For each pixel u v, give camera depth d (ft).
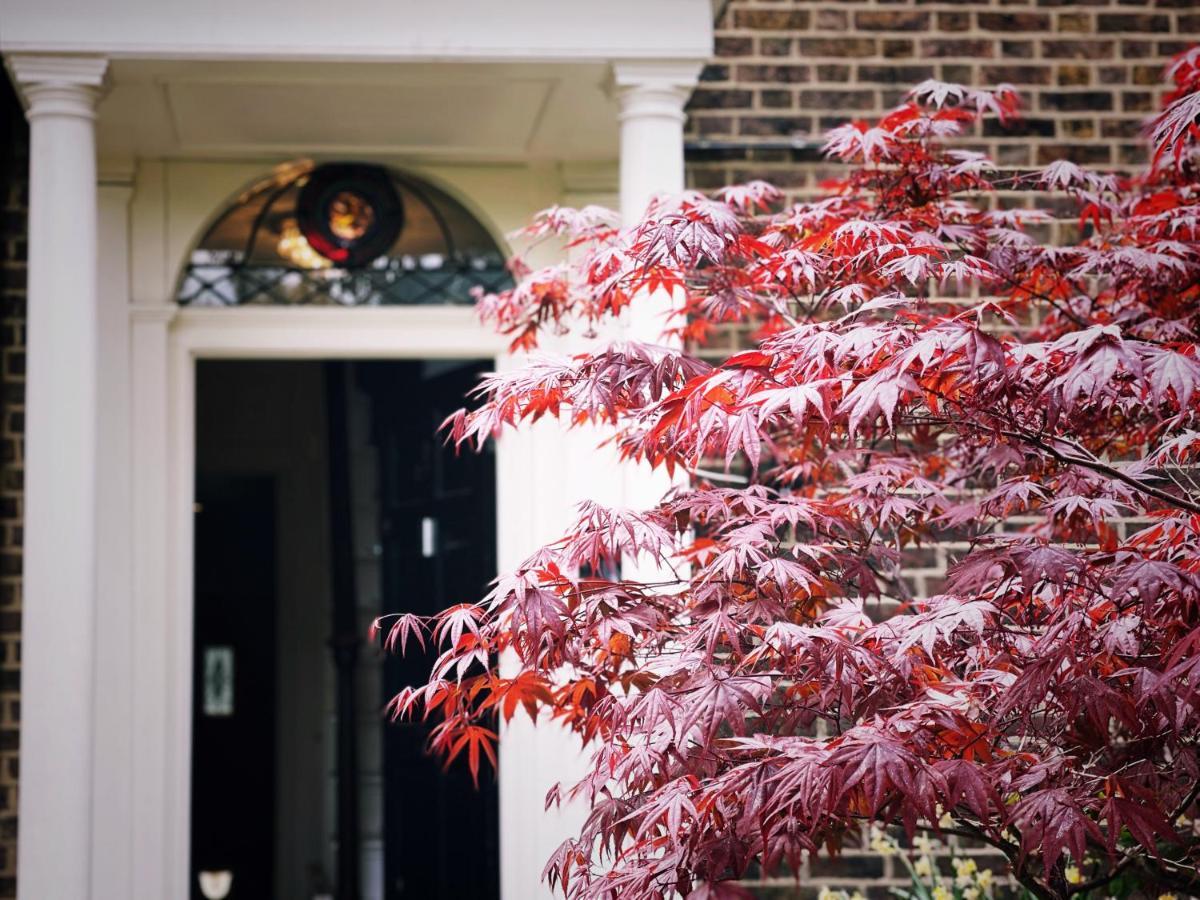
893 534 10.96
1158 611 7.72
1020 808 7.52
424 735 19.44
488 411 9.06
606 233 11.05
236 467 26.63
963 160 11.00
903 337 7.62
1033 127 15.75
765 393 7.46
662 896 7.63
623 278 9.71
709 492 9.26
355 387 24.36
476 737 9.24
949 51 15.72
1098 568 7.94
